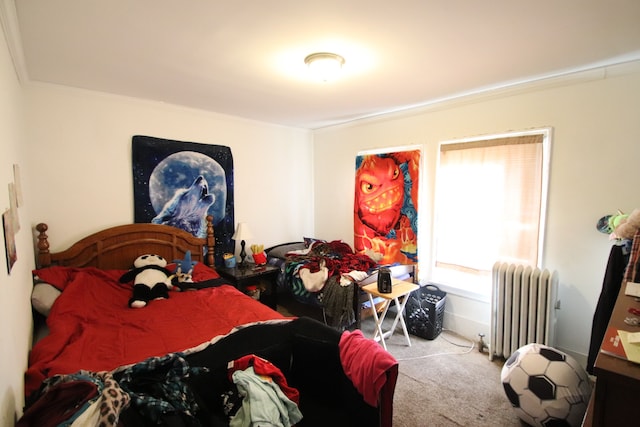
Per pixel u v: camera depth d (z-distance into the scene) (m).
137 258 2.86
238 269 3.47
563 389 1.74
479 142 2.84
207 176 3.44
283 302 3.76
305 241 4.09
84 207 2.74
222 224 3.61
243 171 3.81
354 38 1.71
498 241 2.81
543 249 2.53
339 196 4.18
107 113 2.80
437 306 2.94
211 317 2.17
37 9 1.41
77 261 2.67
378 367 1.38
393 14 1.47
